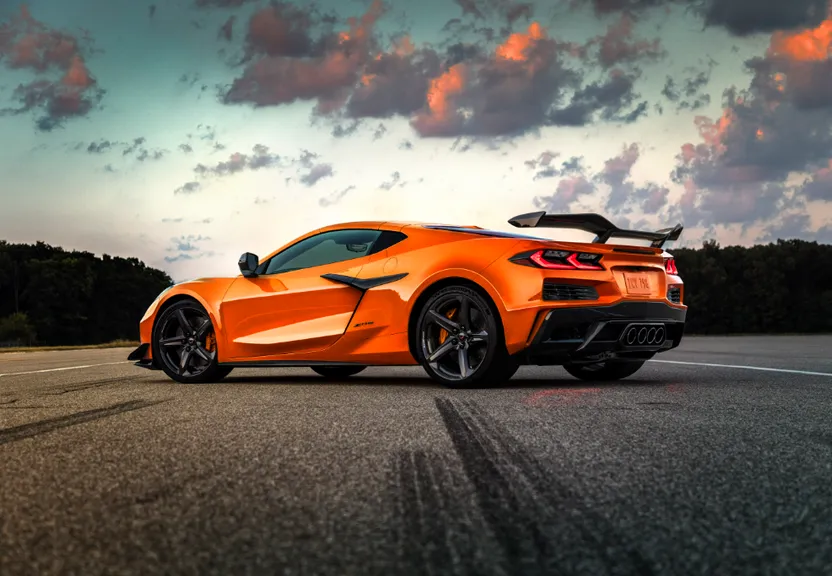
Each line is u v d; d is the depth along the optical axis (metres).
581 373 5.81
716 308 74.50
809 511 1.80
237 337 5.80
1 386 5.57
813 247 74.12
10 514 1.85
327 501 1.93
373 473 2.25
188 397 4.48
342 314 5.37
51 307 88.00
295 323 5.57
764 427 3.09
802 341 21.27
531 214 5.16
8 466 2.46
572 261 4.72
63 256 94.62
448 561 1.45
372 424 3.23
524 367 7.37
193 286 6.07
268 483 2.14
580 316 4.68
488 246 4.87
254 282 5.83
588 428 3.07
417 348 5.06
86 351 17.84
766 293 73.56
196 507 1.89
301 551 1.52
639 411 3.59
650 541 1.57
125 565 1.45
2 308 86.94
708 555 1.48
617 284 4.83
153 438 2.96
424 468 2.32
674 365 7.31
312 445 2.74
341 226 5.68
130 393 4.82
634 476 2.19
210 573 1.40
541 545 1.55
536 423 3.22
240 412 3.70
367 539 1.59
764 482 2.11
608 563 1.44
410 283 5.07
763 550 1.51
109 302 95.00
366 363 5.29
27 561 1.49
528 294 4.65
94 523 1.76
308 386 5.22
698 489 2.03
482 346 4.83
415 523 1.72
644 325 4.90
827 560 1.46
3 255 87.25
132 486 2.14
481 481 2.14
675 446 2.66
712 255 76.00
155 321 6.17
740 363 7.69
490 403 3.95
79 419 3.54
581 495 1.97
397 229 5.36
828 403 3.90
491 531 1.65
